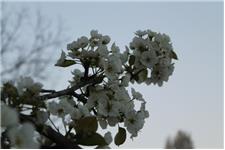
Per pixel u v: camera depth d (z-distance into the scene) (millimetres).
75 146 621
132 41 850
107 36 844
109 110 740
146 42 845
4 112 514
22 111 610
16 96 607
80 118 652
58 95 705
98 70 776
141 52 843
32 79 623
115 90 758
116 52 819
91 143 636
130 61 836
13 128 513
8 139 533
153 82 861
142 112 758
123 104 750
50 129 619
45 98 665
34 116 617
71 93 741
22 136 511
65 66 801
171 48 856
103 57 776
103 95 753
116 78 770
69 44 816
